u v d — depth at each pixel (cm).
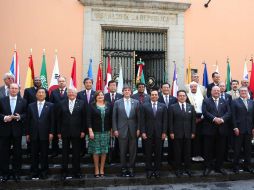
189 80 1017
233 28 1116
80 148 683
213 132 692
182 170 694
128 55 1078
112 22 1041
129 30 1077
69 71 1016
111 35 1071
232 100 721
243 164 726
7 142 646
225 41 1107
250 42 1123
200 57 1084
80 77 1019
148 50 1088
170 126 689
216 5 1109
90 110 670
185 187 652
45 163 660
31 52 977
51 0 1016
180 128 684
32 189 638
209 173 691
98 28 1036
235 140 708
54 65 948
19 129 647
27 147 727
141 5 1044
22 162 716
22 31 995
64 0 1022
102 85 980
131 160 685
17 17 994
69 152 721
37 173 654
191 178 684
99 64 938
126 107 689
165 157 757
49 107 663
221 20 1109
